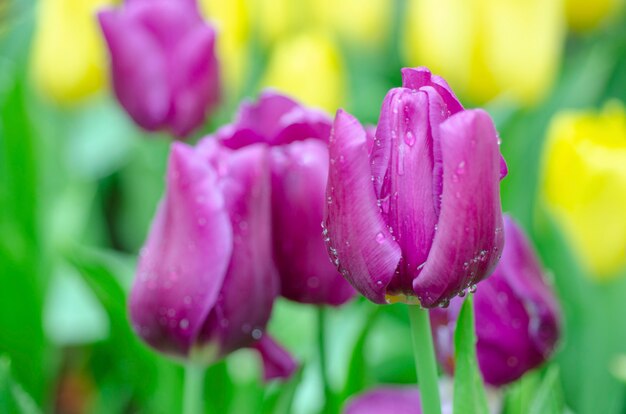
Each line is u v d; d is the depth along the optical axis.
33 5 1.51
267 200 0.82
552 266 1.06
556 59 1.32
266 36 1.55
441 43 1.26
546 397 0.84
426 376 0.78
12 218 1.09
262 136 0.85
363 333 0.92
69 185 1.29
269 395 0.91
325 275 0.85
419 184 0.75
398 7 1.87
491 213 0.74
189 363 0.84
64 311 1.12
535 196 1.26
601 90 1.54
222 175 0.82
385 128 0.75
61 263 1.15
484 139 0.74
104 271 0.97
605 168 1.07
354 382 0.93
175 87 1.01
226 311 0.82
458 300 0.85
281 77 1.16
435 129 0.75
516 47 1.25
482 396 0.79
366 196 0.75
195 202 0.81
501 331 0.85
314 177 0.84
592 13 1.62
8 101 1.10
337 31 1.67
